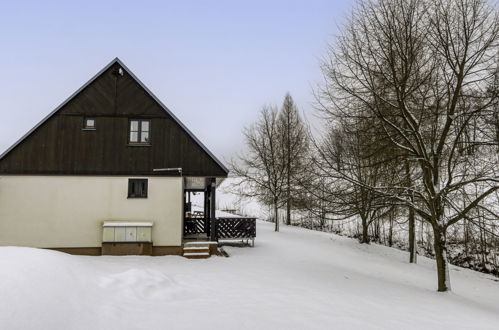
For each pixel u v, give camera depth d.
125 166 15.44
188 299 7.29
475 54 10.52
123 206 15.18
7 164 14.81
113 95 15.89
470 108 11.13
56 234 14.70
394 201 12.53
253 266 12.82
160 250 15.05
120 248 14.58
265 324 5.93
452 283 14.79
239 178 34.69
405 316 7.31
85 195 15.06
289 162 26.38
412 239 18.64
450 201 11.48
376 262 17.75
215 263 13.28
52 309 5.13
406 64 10.66
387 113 11.83
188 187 21.06
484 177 10.61
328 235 25.23
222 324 5.75
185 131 16.02
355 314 7.04
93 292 6.45
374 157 12.78
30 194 14.80
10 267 6.04
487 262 18.59
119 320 5.46
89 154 15.33
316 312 6.91
